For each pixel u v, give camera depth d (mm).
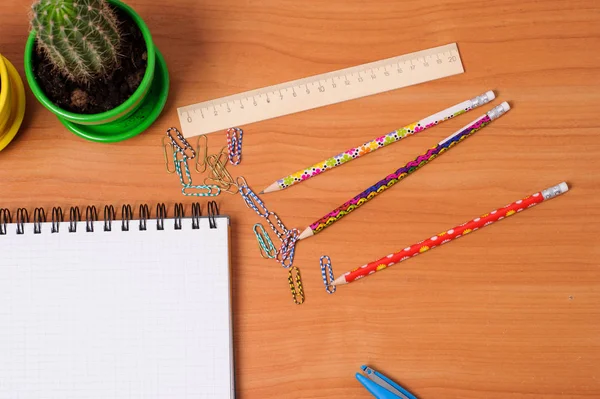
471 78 903
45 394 840
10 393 840
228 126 892
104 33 721
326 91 899
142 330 847
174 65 898
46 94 787
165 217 868
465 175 888
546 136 895
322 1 913
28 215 867
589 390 858
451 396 857
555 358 863
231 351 843
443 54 906
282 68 903
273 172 888
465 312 867
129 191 880
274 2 910
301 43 907
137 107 816
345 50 907
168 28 903
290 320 862
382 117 898
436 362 860
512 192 886
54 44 702
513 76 903
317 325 862
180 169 885
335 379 857
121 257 855
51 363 843
